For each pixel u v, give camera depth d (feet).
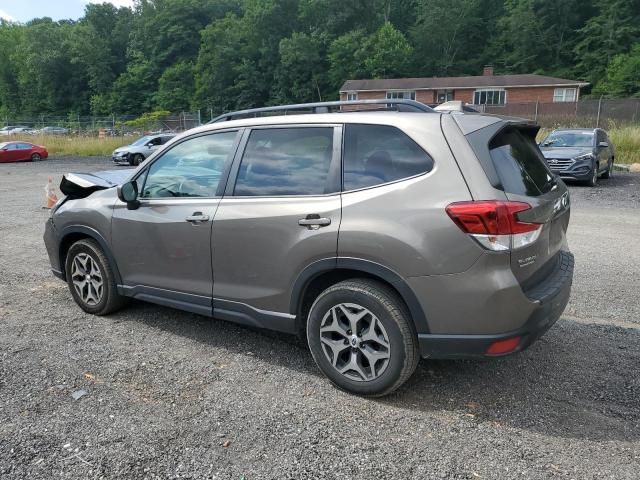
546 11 192.44
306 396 10.60
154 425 9.55
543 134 77.71
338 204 10.27
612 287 17.52
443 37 210.59
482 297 9.11
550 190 10.94
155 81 257.75
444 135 9.70
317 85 207.72
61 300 16.57
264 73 219.41
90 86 270.05
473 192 9.16
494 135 9.96
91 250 14.70
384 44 196.03
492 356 9.39
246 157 11.87
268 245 11.10
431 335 9.60
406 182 9.73
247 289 11.68
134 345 13.05
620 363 12.03
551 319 10.02
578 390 10.84
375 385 10.26
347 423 9.63
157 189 13.30
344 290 10.32
